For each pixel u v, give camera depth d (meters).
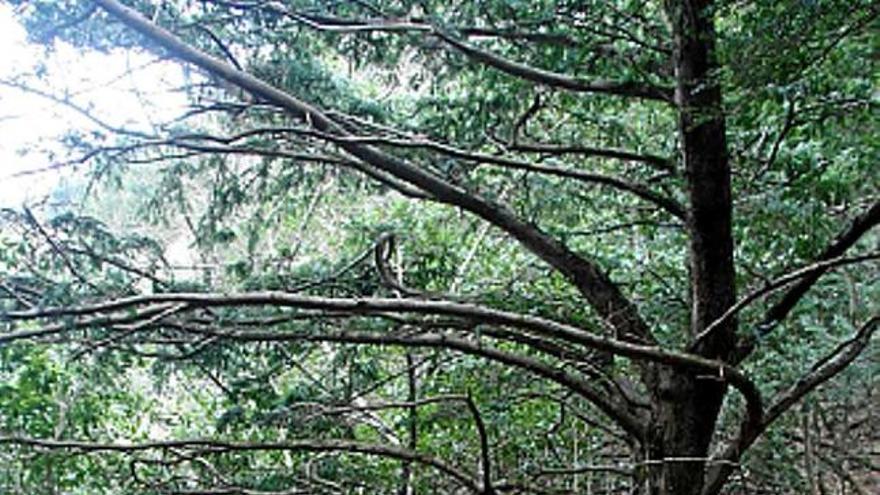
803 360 8.57
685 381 7.04
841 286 8.96
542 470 7.95
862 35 5.14
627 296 8.24
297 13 7.48
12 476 8.74
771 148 7.00
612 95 7.70
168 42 7.23
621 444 9.54
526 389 8.66
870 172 6.30
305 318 6.62
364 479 8.38
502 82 7.95
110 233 6.98
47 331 6.14
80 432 9.59
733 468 6.98
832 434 10.73
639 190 7.52
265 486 7.73
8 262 6.54
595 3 7.27
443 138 8.09
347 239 10.18
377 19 7.76
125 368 8.12
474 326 6.59
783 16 4.95
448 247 9.17
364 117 8.27
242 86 7.43
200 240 8.18
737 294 7.23
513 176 8.43
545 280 9.02
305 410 7.55
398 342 6.71
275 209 8.56
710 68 6.01
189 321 6.88
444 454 8.80
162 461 7.35
